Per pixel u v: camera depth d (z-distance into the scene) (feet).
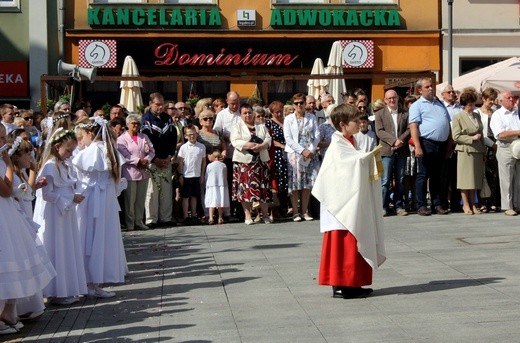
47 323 26.00
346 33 87.15
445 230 41.32
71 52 85.30
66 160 29.76
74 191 28.94
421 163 47.14
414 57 88.17
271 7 86.74
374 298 27.40
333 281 27.32
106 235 30.48
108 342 23.43
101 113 48.78
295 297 27.99
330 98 50.26
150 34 85.46
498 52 88.74
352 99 47.55
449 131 47.21
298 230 43.91
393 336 22.65
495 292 27.55
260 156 47.03
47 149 28.37
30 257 24.77
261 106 49.52
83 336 24.25
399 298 27.22
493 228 41.45
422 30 87.76
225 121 49.37
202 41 86.07
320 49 87.25
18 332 24.99
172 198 48.55
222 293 29.04
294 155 47.39
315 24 87.10
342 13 86.94
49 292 28.07
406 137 47.57
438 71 88.33
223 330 24.04
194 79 55.26
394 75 56.13
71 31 84.53
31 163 28.02
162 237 43.24
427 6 88.17
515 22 88.84
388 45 87.92
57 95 68.39
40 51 84.28
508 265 32.01
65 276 28.30
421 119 46.96
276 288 29.53
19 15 84.43
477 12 88.58
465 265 32.35
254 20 86.48
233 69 86.69
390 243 38.04
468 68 89.40
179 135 49.70
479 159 46.78
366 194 27.53
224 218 48.83
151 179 47.55
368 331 23.29
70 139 28.30
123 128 47.16
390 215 47.93
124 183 31.71
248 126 47.14
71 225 28.60
